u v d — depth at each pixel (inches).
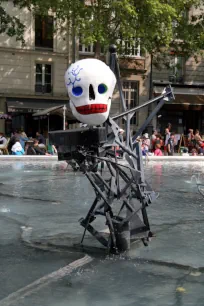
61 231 202.5
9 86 1112.8
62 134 154.6
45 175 452.8
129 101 1195.3
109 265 149.8
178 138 991.6
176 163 673.6
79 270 144.5
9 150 840.9
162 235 195.2
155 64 1110.4
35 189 347.9
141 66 1190.9
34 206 271.0
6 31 1099.3
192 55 1141.7
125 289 128.3
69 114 891.4
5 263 152.6
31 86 1130.0
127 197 165.6
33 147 794.8
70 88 146.6
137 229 171.0
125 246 164.6
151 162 690.2
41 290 127.4
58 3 822.5
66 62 1157.7
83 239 184.9
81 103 144.9
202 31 991.0
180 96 1198.3
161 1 888.9
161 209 265.1
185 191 346.6
